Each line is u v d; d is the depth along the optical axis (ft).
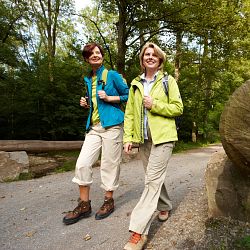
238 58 47.44
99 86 11.51
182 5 37.32
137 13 38.63
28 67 46.52
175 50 48.14
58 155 30.76
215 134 68.23
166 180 18.25
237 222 9.50
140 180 18.78
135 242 8.75
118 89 11.74
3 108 41.39
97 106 11.55
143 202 9.05
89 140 11.65
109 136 11.59
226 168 9.83
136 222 8.78
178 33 41.83
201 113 58.75
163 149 9.20
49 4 49.26
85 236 10.23
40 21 49.19
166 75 9.72
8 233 10.96
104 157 11.76
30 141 27.71
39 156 29.66
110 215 11.91
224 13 38.65
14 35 47.03
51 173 23.56
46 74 42.57
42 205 14.08
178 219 10.58
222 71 52.80
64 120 41.73
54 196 15.64
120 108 11.99
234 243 8.39
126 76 41.68
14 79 43.57
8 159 21.98
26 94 41.29
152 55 9.66
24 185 18.84
